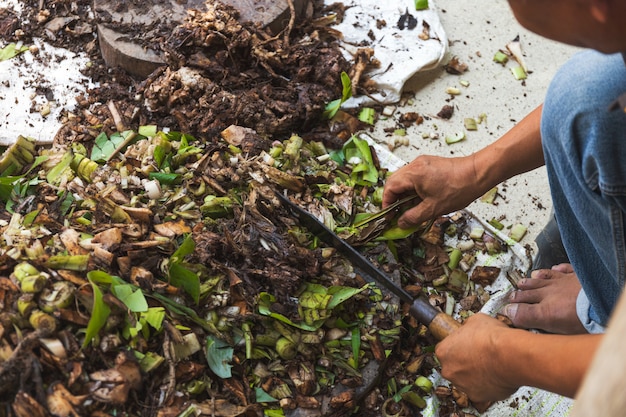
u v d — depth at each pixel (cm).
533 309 159
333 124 193
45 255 132
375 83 203
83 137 178
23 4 206
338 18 215
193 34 185
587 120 111
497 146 146
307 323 143
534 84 214
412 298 142
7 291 124
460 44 222
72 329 123
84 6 205
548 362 105
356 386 145
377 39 212
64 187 158
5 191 155
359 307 154
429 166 152
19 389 115
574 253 137
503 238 178
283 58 193
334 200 170
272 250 148
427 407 151
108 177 162
